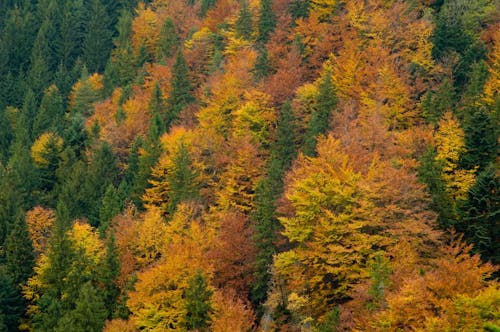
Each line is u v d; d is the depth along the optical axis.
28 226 72.88
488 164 56.31
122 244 64.31
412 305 38.88
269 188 58.31
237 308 49.62
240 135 76.00
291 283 50.91
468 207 49.69
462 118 66.50
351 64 78.31
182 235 63.03
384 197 51.62
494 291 36.97
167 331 51.03
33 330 60.22
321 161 57.91
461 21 83.81
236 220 60.22
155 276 53.47
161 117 92.69
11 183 83.81
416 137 62.00
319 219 51.28
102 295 59.88
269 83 83.69
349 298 50.50
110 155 87.31
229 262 57.19
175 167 72.44
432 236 48.00
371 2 91.69
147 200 73.44
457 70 77.69
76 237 67.56
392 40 84.94
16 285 65.44
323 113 74.44
